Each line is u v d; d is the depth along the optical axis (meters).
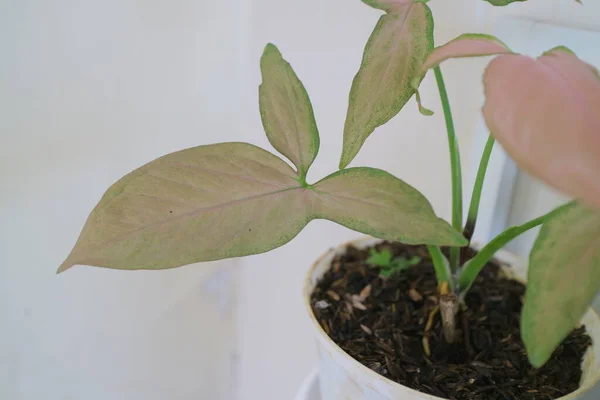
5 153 0.44
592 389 0.33
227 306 0.63
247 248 0.28
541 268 0.24
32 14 0.41
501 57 0.24
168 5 0.45
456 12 0.43
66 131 0.45
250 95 0.51
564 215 0.24
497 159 0.45
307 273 0.42
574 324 0.23
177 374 0.63
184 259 0.27
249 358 0.67
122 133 0.47
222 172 0.29
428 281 0.43
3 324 0.50
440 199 0.50
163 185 0.28
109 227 0.27
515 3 0.41
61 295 0.51
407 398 0.32
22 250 0.48
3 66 0.42
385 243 0.46
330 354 0.35
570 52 0.26
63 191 0.47
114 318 0.55
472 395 0.34
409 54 0.30
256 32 0.48
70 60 0.43
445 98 0.36
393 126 0.48
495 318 0.40
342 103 0.48
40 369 0.53
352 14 0.45
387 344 0.38
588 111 0.22
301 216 0.29
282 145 0.31
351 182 0.30
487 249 0.36
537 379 0.36
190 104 0.49
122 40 0.44
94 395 0.58
